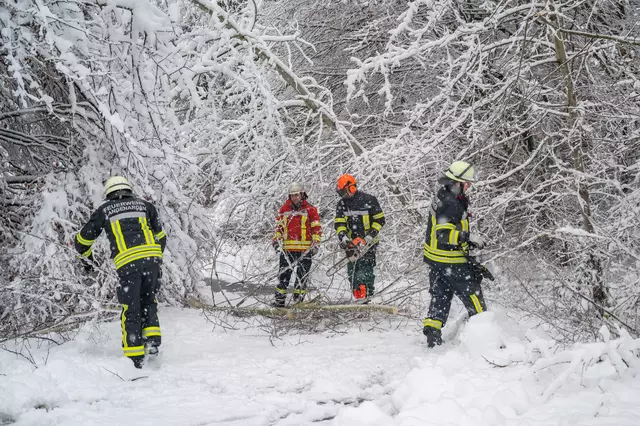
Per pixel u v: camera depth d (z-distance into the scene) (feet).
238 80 30.53
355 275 27.81
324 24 42.63
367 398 16.01
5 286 22.13
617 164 27.91
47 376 16.20
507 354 16.37
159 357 20.11
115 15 23.62
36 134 27.02
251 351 21.47
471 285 20.86
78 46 22.56
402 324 26.30
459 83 33.22
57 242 23.81
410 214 32.30
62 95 26.14
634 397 12.90
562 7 30.22
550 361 14.02
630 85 31.83
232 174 34.60
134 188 25.98
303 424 13.91
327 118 35.94
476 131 30.32
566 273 26.16
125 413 14.30
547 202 29.17
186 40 29.78
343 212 28.04
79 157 26.40
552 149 29.37
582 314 20.42
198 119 33.17
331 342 23.08
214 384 17.07
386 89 32.45
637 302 22.08
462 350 18.47
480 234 30.07
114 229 19.52
